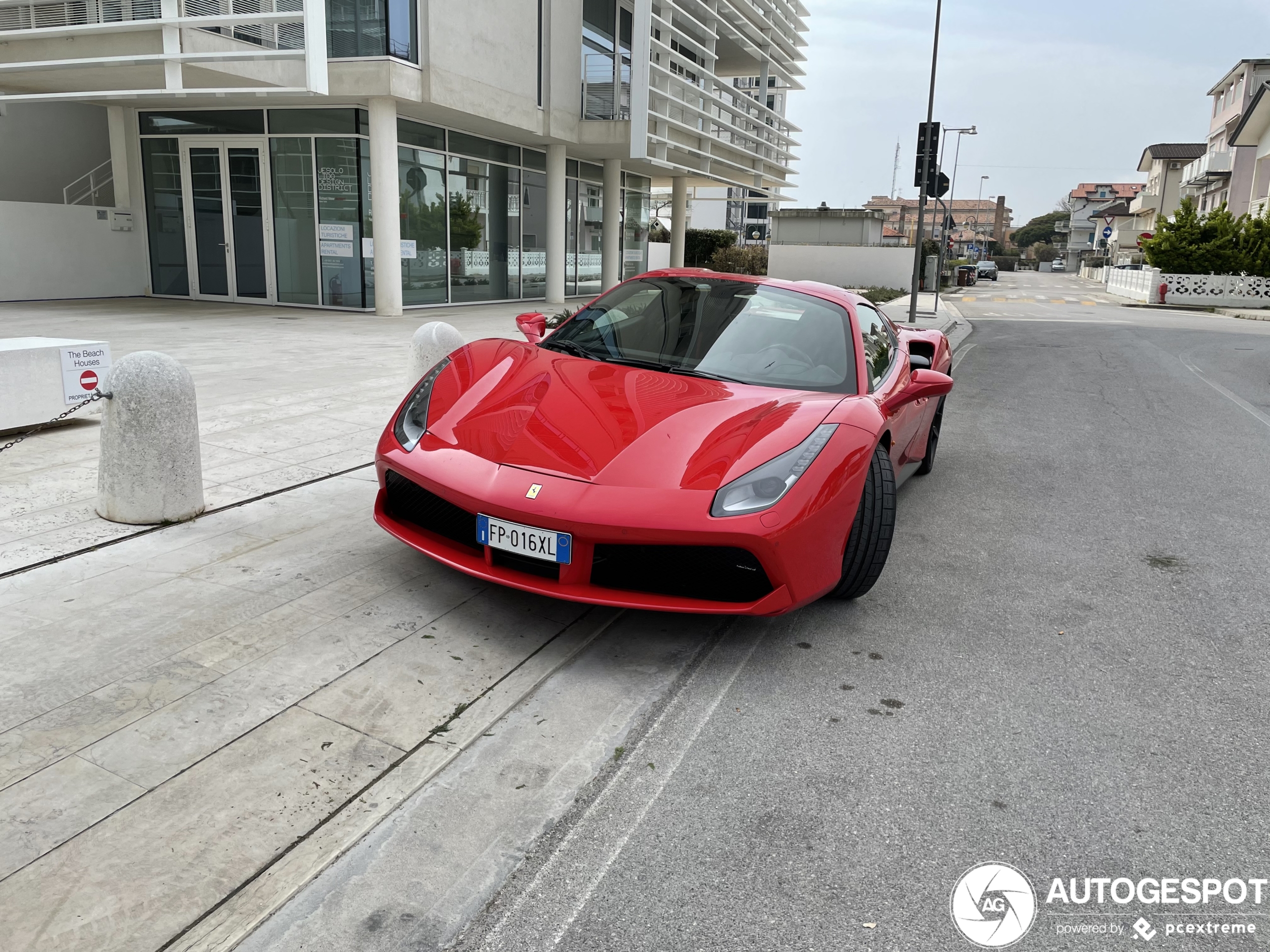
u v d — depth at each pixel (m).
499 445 3.04
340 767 2.24
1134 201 68.38
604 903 1.85
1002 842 2.12
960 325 19.17
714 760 2.41
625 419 3.11
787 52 28.25
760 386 3.53
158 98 13.74
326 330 11.62
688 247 37.56
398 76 13.02
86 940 1.65
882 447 3.53
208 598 3.14
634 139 18.00
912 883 1.96
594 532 2.71
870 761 2.44
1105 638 3.35
